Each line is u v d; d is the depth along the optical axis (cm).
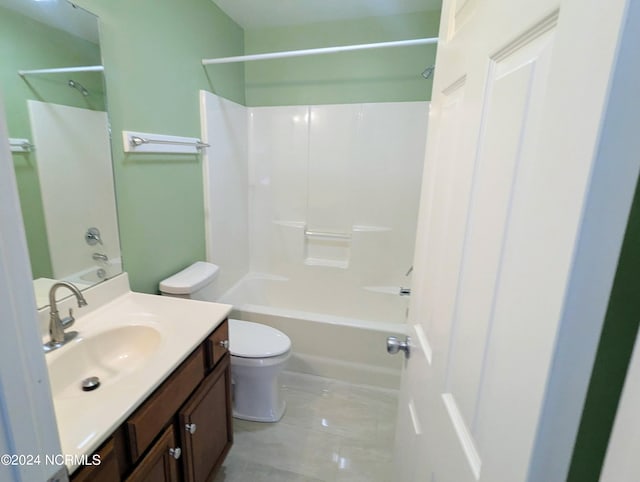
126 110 146
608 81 27
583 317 31
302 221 279
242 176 266
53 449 45
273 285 289
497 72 52
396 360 209
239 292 262
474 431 53
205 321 127
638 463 26
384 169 253
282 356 174
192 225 203
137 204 157
